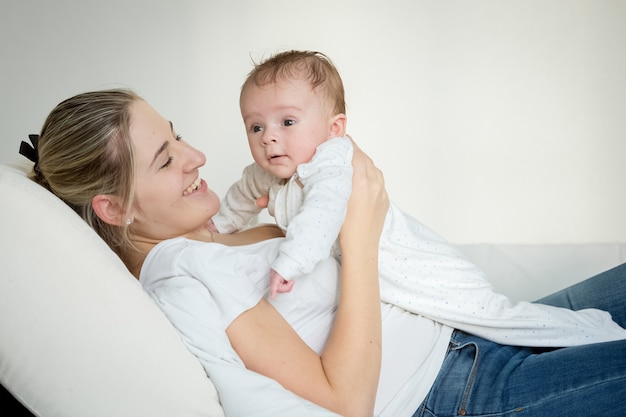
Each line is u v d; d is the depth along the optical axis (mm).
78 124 1363
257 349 1274
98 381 1182
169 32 3350
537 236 3271
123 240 1470
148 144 1391
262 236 1620
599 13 3504
